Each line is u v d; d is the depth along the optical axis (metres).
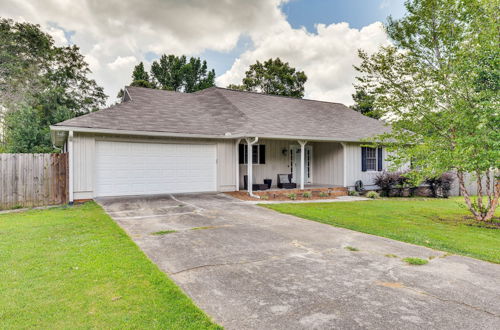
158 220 7.24
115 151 10.53
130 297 3.16
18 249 4.71
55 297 3.13
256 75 35.91
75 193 9.80
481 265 4.47
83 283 3.47
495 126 6.57
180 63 33.38
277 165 14.83
